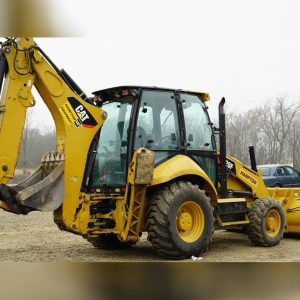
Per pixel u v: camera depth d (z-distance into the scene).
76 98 6.27
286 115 35.09
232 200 7.50
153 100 6.84
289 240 8.83
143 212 6.46
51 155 6.23
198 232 6.52
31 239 8.87
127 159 6.46
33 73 5.91
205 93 7.55
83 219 6.16
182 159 6.75
